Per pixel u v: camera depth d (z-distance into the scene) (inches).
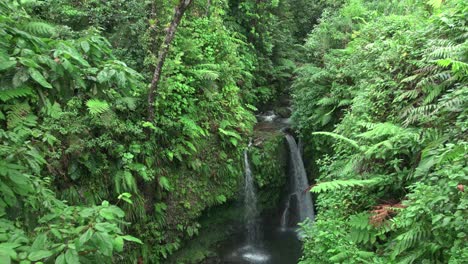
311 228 160.4
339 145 216.2
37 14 233.0
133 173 213.2
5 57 65.1
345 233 151.3
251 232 295.6
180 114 247.6
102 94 88.3
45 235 65.7
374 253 138.6
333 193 181.8
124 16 255.6
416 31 224.8
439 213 112.5
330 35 429.7
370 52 258.2
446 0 259.4
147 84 230.8
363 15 452.1
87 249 66.4
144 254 209.8
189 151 248.1
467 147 115.3
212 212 265.9
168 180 231.0
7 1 85.7
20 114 91.7
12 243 59.8
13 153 76.4
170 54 260.7
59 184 182.4
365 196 165.8
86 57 81.4
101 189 198.4
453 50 175.3
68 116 187.2
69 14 244.4
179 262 230.7
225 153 279.3
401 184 157.2
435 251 116.1
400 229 138.2
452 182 109.3
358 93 237.9
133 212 206.4
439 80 185.6
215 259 253.0
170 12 252.5
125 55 245.4
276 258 264.1
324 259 142.6
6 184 74.8
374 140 181.3
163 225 226.4
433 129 159.3
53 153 175.0
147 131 223.0
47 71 72.3
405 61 212.8
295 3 591.5
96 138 196.2
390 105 203.2
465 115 146.2
